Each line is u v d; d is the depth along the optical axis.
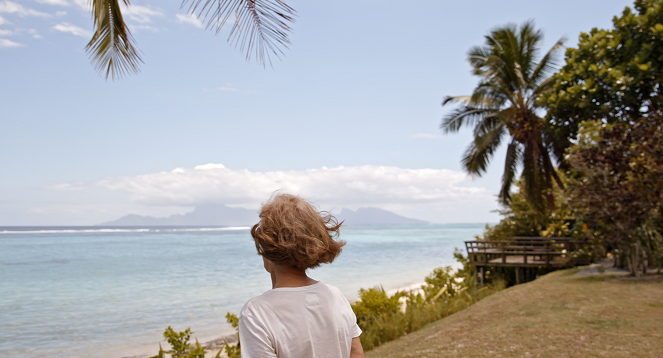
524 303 8.55
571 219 21.42
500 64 21.05
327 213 1.66
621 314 6.88
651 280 9.99
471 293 13.18
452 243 67.81
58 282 24.47
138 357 10.55
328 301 1.47
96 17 5.20
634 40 15.84
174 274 28.11
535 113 21.59
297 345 1.35
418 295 11.71
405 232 142.12
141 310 16.36
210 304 17.50
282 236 1.46
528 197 21.34
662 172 10.05
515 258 16.98
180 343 6.57
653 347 5.12
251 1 3.13
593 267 13.62
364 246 59.75
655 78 14.87
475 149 23.58
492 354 5.43
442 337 6.76
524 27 21.58
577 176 15.84
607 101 16.19
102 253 48.97
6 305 17.52
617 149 10.63
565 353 5.19
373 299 10.02
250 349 1.32
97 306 17.23
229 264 35.34
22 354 10.86
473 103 21.56
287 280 1.49
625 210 10.52
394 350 6.78
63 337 12.49
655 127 10.43
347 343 1.48
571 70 17.58
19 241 82.19
